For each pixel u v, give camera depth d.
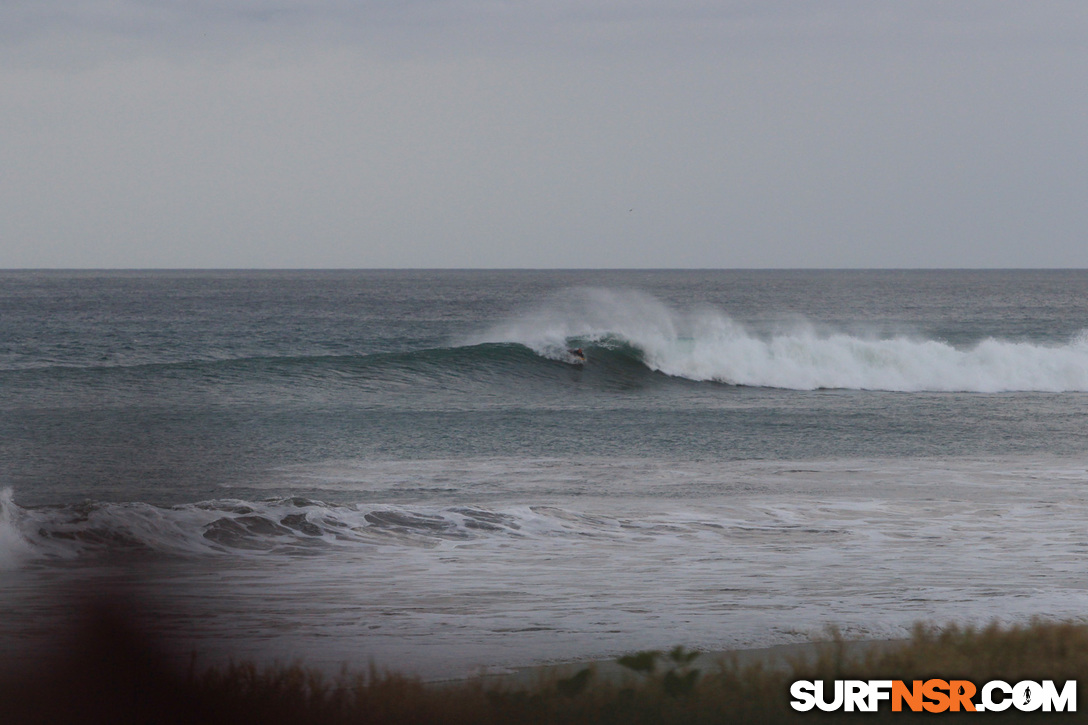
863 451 91.00
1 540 48.53
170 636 31.80
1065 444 95.94
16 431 91.81
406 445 90.44
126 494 67.38
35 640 30.53
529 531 56.66
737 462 84.44
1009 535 56.81
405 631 33.19
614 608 37.38
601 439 95.38
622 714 22.91
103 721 22.52
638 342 151.62
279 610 36.53
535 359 145.00
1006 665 27.72
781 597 39.81
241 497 66.88
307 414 106.81
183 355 193.88
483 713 22.84
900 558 49.72
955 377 148.62
